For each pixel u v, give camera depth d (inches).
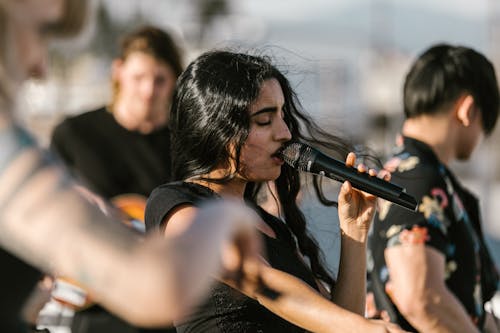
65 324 139.9
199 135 82.9
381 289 102.2
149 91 155.5
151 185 156.5
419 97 107.3
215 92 82.5
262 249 82.4
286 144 84.8
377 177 83.4
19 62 50.2
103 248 44.3
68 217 44.9
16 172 46.4
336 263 99.7
